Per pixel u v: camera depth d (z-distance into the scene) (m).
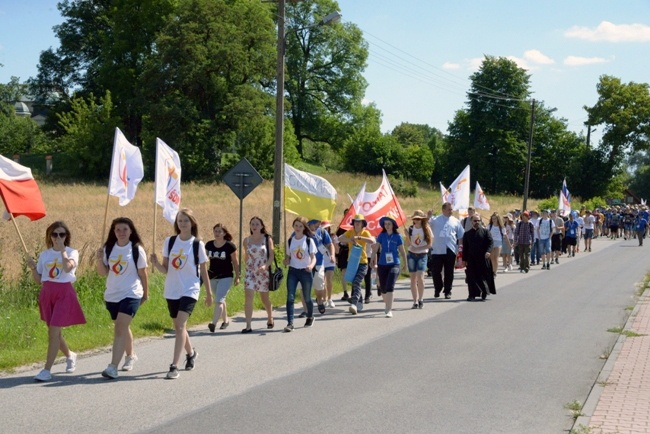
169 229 24.33
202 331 11.22
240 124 59.53
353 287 13.24
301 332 11.20
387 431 6.21
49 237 7.96
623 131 78.25
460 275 21.31
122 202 11.53
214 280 11.27
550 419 6.66
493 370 8.65
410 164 74.62
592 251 32.19
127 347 8.40
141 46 65.50
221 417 6.54
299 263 11.52
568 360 9.29
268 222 32.12
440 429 6.30
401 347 10.01
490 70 81.94
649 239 43.03
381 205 16.22
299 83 75.38
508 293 16.58
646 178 119.44
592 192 80.38
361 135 74.56
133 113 66.06
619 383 7.95
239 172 15.43
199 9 58.62
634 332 11.23
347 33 74.62
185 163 58.38
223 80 59.62
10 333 9.83
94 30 72.25
